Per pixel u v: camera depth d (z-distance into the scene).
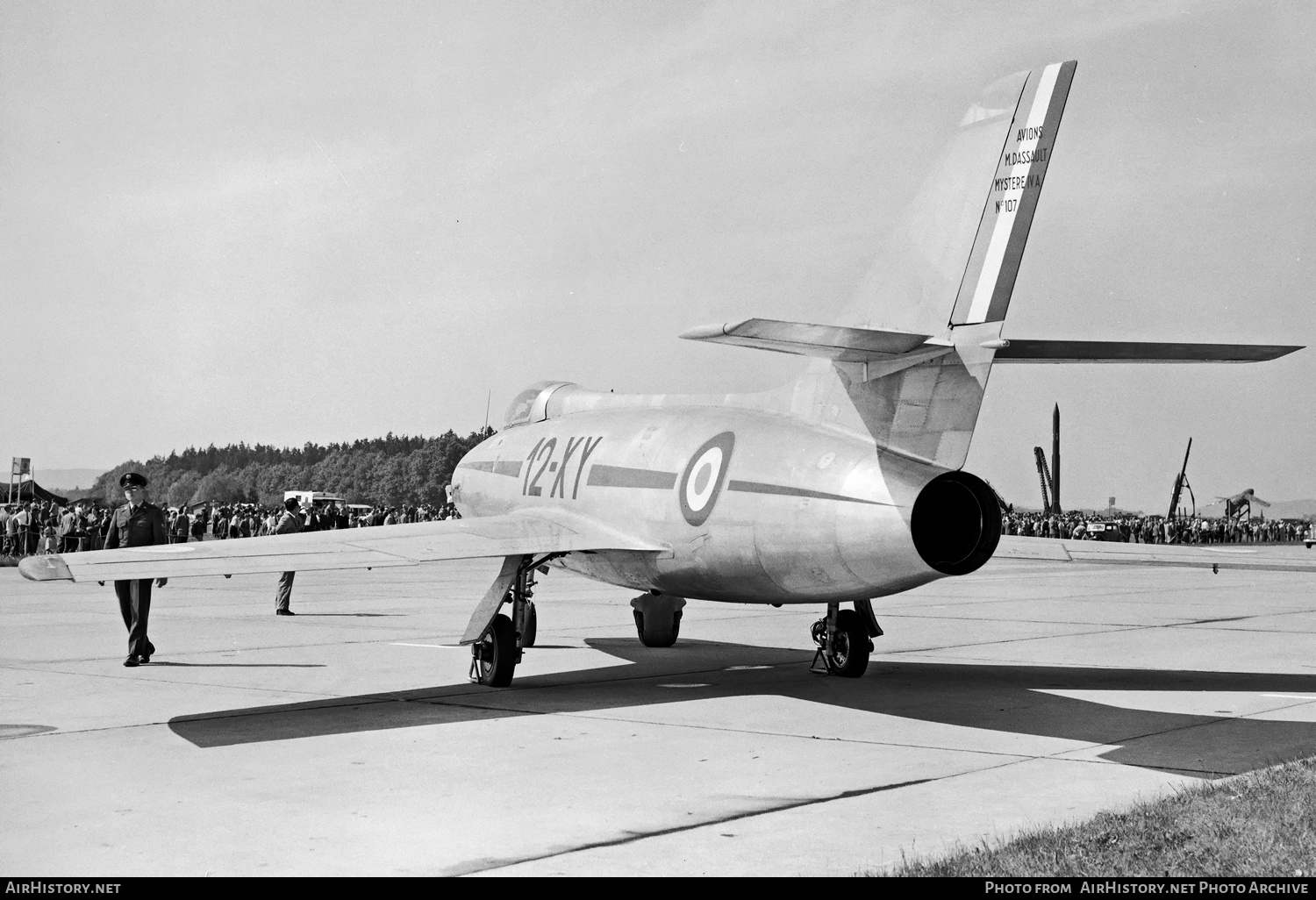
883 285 10.62
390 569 36.41
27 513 36.12
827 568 10.00
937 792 7.03
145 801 6.82
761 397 11.84
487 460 17.20
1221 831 5.76
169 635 16.14
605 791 7.07
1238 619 19.70
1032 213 9.48
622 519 12.52
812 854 5.71
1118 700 10.77
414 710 10.12
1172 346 9.52
